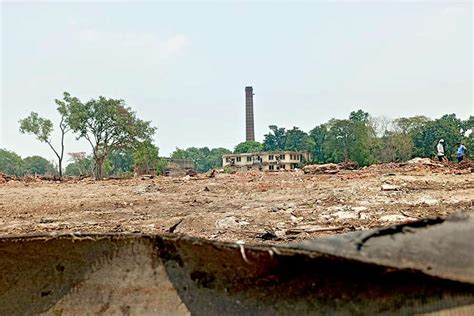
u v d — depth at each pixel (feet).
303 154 353.10
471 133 307.37
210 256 9.70
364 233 9.32
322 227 32.86
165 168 261.44
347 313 9.11
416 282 8.80
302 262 9.17
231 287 9.80
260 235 30.48
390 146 292.61
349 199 46.98
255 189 63.62
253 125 445.78
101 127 204.95
